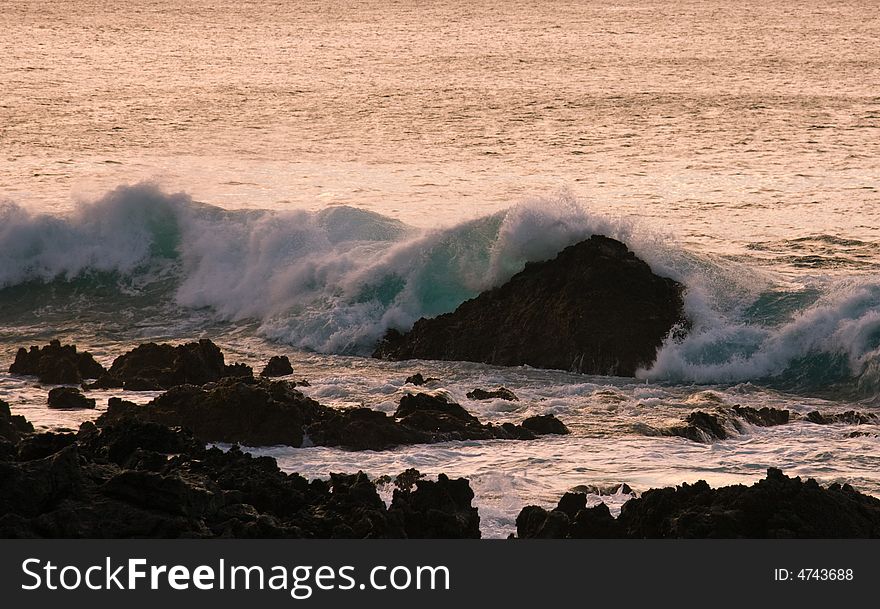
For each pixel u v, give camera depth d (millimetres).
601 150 102812
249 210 63125
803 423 40875
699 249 66250
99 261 62125
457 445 36562
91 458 26812
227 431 36031
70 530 22891
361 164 96562
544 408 42031
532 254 54344
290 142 107062
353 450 35875
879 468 35344
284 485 26750
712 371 48156
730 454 36531
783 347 48812
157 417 36562
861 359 47375
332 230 61594
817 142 106562
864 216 77438
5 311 59656
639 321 49500
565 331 49562
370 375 48219
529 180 90062
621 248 52250
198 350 45500
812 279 53406
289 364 48812
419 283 55656
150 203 62969
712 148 103625
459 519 26422
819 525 25219
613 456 35875
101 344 55031
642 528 25969
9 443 27266
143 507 23750
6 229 62531
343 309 55625
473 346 50656
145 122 117750
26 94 136875
